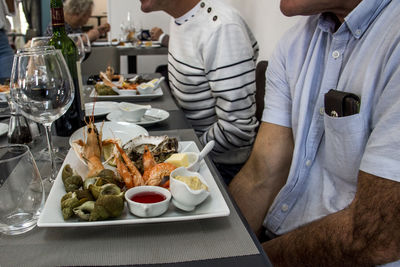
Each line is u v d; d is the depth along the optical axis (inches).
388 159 24.5
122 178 23.6
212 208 21.5
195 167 25.6
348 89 30.7
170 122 40.9
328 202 32.5
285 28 73.7
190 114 59.4
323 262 27.9
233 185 43.5
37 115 26.6
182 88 57.2
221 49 49.1
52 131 36.5
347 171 30.8
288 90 39.4
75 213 19.8
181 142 31.4
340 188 32.3
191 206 20.9
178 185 20.5
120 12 173.6
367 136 29.2
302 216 35.2
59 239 19.5
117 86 55.0
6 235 19.8
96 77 66.7
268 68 41.3
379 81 27.9
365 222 25.3
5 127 35.3
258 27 92.0
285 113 39.7
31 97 26.1
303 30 37.4
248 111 52.0
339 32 31.5
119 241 19.4
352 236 25.9
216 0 52.9
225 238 19.8
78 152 26.7
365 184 25.8
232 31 48.9
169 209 21.6
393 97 26.0
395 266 26.4
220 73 49.8
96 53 109.2
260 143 41.2
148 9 54.5
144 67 181.3
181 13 53.7
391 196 24.0
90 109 44.3
